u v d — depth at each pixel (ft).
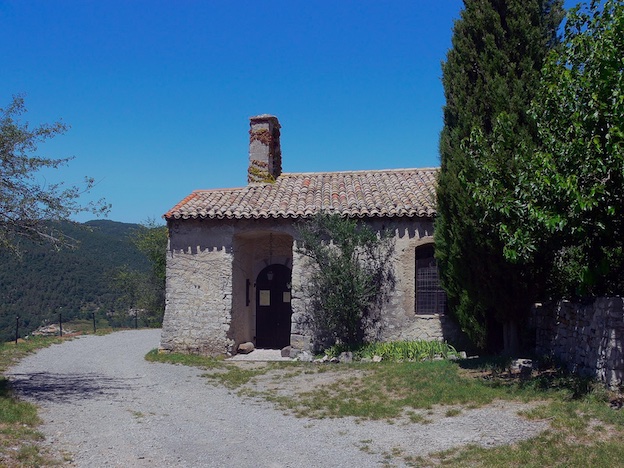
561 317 34.65
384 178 57.67
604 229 26.96
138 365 47.24
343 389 36.19
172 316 51.93
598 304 29.27
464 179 32.35
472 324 39.11
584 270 29.50
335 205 50.39
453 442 24.09
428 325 47.57
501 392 30.76
